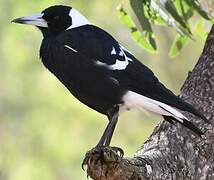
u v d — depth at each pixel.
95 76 10.72
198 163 11.01
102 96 10.71
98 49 10.79
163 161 10.71
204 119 10.29
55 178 21.28
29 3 19.42
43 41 11.27
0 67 21.70
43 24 11.55
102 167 9.62
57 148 21.14
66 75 10.88
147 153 10.76
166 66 22.30
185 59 22.25
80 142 21.05
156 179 10.35
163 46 22.22
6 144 21.59
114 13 21.23
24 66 21.61
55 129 21.19
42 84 21.55
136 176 9.90
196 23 13.80
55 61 10.91
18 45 21.44
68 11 11.48
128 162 9.88
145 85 10.61
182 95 11.69
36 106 21.48
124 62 10.77
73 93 10.99
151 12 12.76
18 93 21.69
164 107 10.41
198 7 12.91
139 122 21.44
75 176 21.12
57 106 21.23
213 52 11.87
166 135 11.18
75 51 10.80
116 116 10.73
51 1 17.00
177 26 12.98
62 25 11.47
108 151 9.60
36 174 21.39
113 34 21.66
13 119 21.69
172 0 12.99
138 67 10.77
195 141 11.12
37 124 21.36
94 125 20.97
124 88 10.62
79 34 10.95
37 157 21.39
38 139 21.41
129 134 21.36
